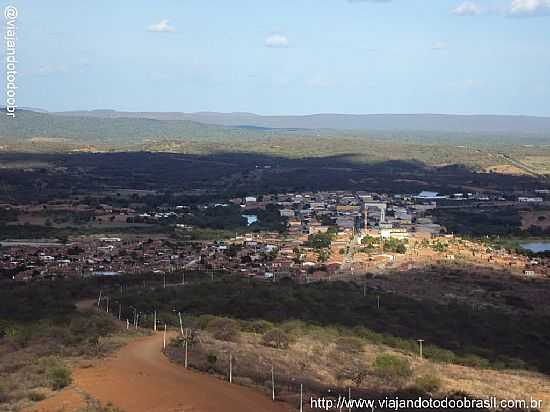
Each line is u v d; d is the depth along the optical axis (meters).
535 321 132.50
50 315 110.81
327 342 98.25
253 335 100.25
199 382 66.88
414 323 122.25
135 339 91.56
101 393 61.81
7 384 63.09
